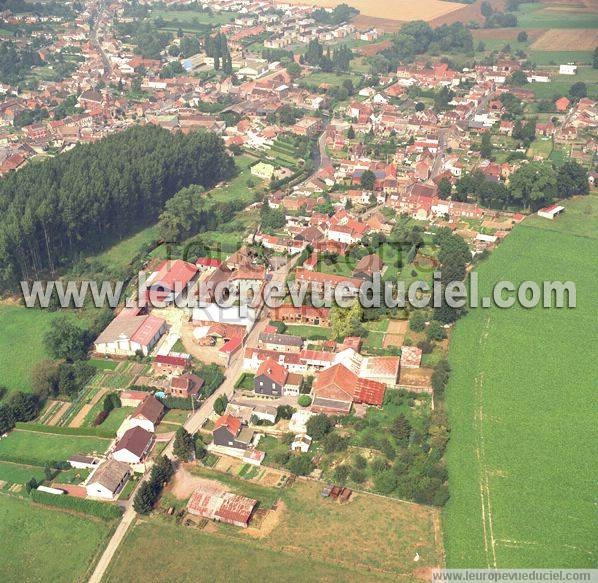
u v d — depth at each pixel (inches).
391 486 6747.1
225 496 6673.2
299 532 6373.0
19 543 6451.8
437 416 7549.2
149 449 7460.6
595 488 6648.6
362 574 5940.0
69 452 7549.2
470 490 6692.9
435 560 6028.5
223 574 5999.0
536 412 7736.2
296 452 7337.6
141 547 6299.2
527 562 5895.7
